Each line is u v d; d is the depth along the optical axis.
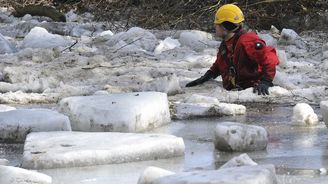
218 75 11.48
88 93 11.16
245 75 11.02
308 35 18.98
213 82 12.06
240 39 10.95
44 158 6.81
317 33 19.11
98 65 13.39
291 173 6.52
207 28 19.59
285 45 17.19
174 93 11.14
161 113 8.98
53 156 6.82
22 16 23.69
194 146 7.78
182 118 9.49
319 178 6.30
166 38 16.80
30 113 8.31
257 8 20.11
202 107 9.66
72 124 8.54
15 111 8.41
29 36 16.86
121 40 16.75
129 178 6.41
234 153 7.44
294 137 8.22
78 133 7.68
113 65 13.61
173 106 9.84
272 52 10.68
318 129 8.68
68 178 6.45
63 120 8.16
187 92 11.32
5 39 16.34
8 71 12.34
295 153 7.40
